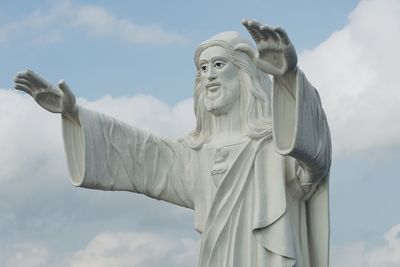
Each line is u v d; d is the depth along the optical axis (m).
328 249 29.69
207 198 30.41
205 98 30.95
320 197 29.84
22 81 29.11
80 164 30.09
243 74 30.81
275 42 25.39
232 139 30.33
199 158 30.92
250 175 29.70
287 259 28.50
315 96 27.61
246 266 29.03
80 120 29.75
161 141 31.38
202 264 29.53
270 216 28.92
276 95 27.03
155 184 31.14
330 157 29.05
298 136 26.52
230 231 29.36
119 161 30.58
